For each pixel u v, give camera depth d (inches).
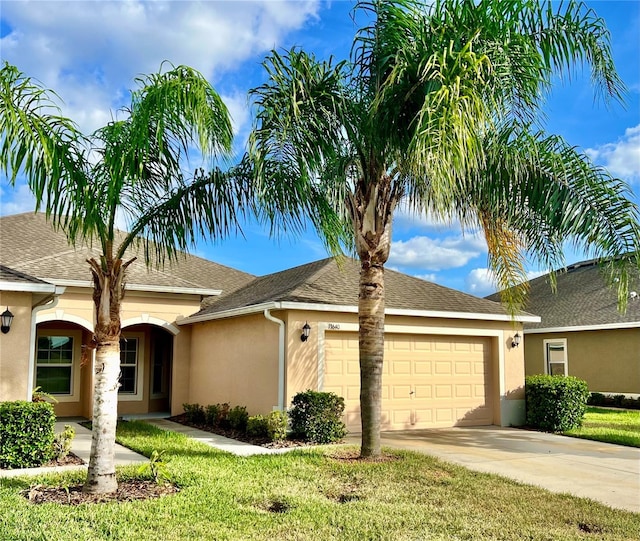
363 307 386.6
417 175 329.4
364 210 385.1
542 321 923.4
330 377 509.4
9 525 235.0
